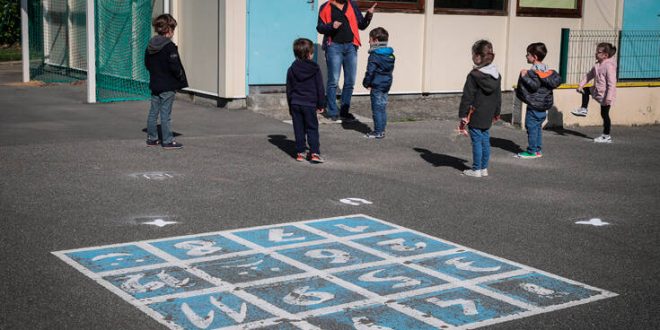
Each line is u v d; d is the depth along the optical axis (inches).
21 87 647.1
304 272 232.5
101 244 252.2
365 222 288.8
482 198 332.2
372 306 207.5
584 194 346.9
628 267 247.8
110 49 583.5
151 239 259.1
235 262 239.5
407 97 597.0
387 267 239.3
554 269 243.0
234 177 352.5
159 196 314.7
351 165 388.8
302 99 381.7
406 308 206.7
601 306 213.3
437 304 210.4
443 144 451.8
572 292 223.3
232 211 296.8
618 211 319.0
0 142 409.4
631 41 680.4
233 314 199.0
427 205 316.8
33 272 224.8
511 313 205.9
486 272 237.9
